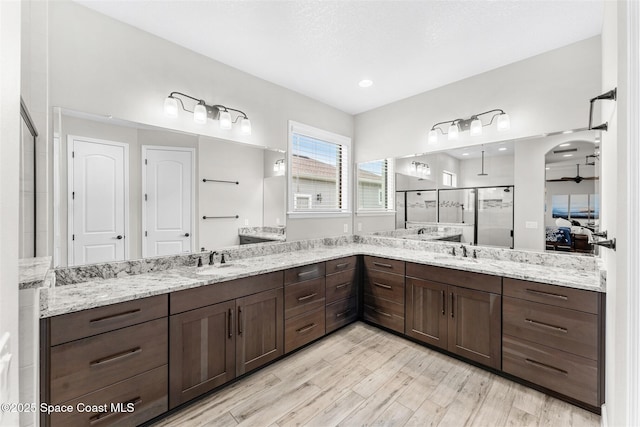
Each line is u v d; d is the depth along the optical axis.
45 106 1.63
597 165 2.05
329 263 2.76
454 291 2.35
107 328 1.47
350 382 2.05
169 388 1.69
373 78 2.79
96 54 1.87
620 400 0.87
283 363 2.30
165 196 2.17
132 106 2.02
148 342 1.61
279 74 2.72
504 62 2.47
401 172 3.33
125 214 1.98
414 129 3.20
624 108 0.80
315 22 1.96
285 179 3.05
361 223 3.76
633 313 0.73
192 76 2.32
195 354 1.81
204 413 1.74
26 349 1.16
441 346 2.43
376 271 2.96
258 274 2.16
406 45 2.22
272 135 2.91
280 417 1.70
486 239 2.64
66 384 1.35
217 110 2.44
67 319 1.35
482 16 1.88
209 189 2.43
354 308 3.05
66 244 1.74
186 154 2.29
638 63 0.71
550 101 2.27
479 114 2.68
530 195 2.37
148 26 2.02
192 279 1.87
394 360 2.34
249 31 2.07
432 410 1.76
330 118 3.52
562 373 1.80
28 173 1.48
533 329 1.93
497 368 2.10
